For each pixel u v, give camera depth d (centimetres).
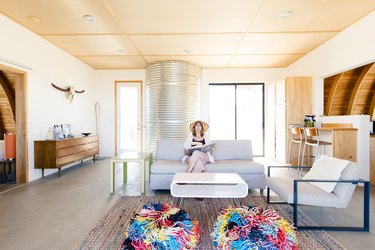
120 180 400
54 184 374
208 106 657
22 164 383
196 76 602
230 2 301
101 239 203
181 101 569
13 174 405
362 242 199
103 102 662
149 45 462
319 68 470
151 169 333
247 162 347
